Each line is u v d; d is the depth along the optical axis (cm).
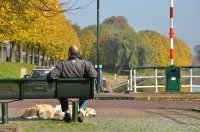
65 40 8438
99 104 1912
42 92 1008
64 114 1066
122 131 916
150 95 2359
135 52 12700
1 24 3334
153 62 13088
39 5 753
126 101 2131
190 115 1298
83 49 14962
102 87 3192
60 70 1046
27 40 5584
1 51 5931
